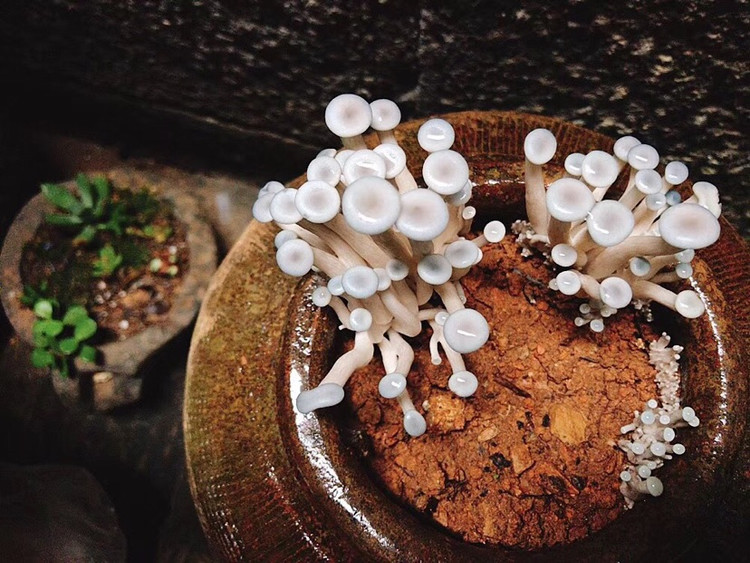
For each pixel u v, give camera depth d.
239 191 0.67
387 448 0.33
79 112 0.66
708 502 0.28
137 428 0.61
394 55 0.46
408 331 0.33
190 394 0.35
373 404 0.34
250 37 0.48
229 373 0.35
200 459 0.34
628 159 0.31
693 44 0.38
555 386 0.34
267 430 0.33
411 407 0.32
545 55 0.43
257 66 0.51
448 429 0.33
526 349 0.34
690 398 0.31
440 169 0.27
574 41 0.41
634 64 0.41
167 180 0.63
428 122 0.29
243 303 0.36
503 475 0.32
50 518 0.48
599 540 0.27
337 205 0.27
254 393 0.34
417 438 0.33
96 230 0.61
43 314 0.56
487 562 0.27
